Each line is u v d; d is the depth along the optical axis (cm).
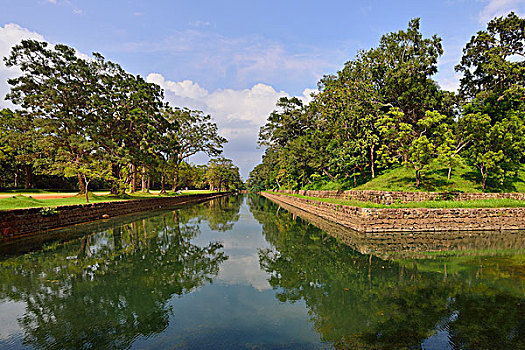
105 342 414
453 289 617
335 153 2552
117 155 2453
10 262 860
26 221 1245
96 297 596
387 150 2069
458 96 2967
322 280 709
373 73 2761
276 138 4172
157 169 3131
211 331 450
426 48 2542
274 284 684
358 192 2009
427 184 1862
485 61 2514
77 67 2159
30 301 573
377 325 461
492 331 433
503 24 2408
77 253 971
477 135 1672
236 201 4491
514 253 945
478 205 1410
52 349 394
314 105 3117
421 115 2630
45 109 2073
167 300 585
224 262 885
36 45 1997
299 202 3036
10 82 2005
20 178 3888
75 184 4416
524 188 1739
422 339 412
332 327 458
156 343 413
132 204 2345
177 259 914
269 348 396
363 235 1262
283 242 1181
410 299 566
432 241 1130
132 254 970
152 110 2838
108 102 2380
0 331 447
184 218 2022
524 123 1753
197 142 4069
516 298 563
